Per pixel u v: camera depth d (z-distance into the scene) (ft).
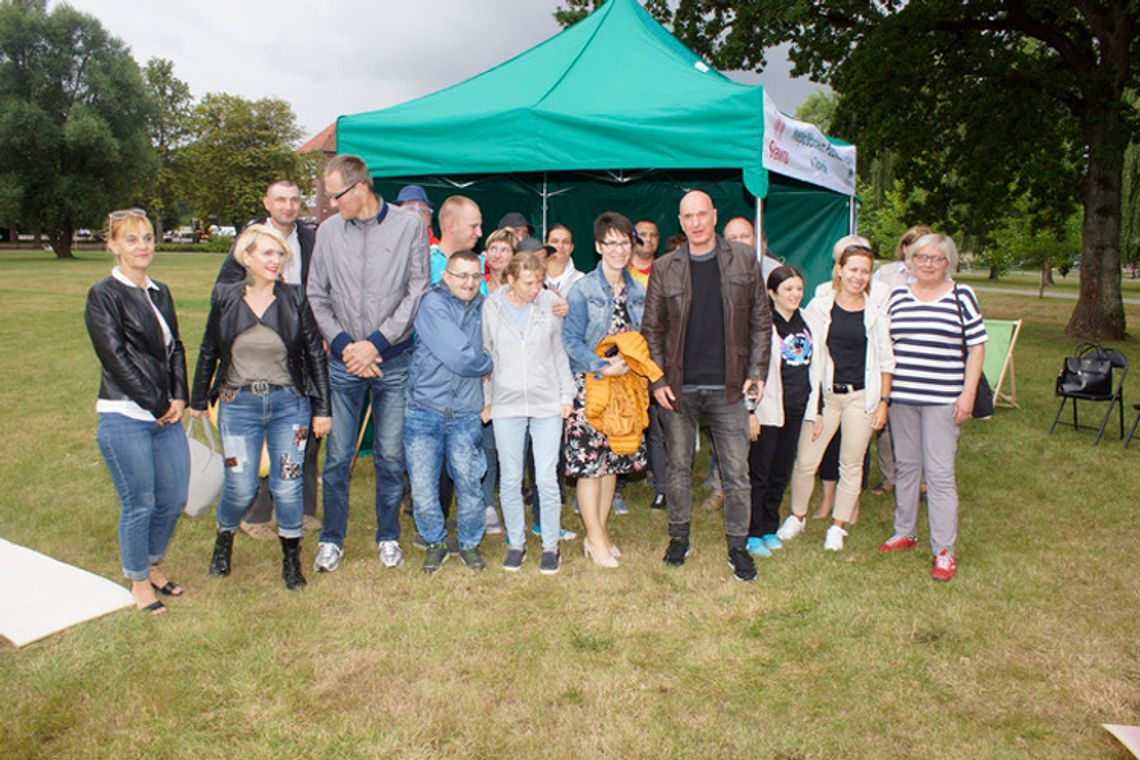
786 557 14.15
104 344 10.25
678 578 13.15
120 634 10.91
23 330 44.24
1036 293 99.30
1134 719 9.30
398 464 13.47
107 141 143.64
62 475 18.19
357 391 13.24
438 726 9.06
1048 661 10.53
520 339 12.82
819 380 14.33
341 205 12.39
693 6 55.31
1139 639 11.12
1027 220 87.30
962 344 13.06
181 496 11.72
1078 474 19.54
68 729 8.96
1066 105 52.49
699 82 16.93
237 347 11.71
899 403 13.61
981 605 12.17
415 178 23.90
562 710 9.41
